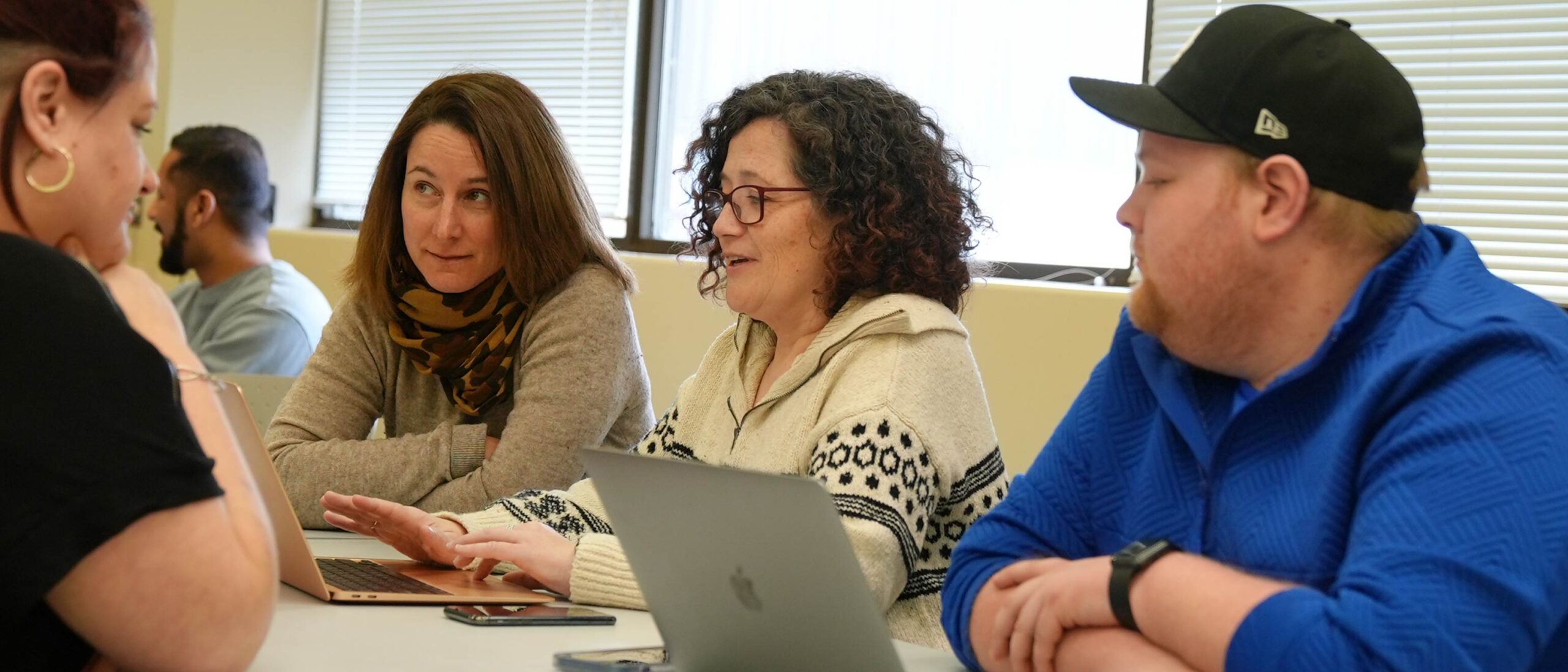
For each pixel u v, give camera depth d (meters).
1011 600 1.12
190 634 0.92
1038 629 1.07
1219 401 1.18
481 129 2.19
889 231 1.72
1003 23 3.66
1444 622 0.87
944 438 1.60
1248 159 1.06
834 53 3.91
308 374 2.34
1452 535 0.90
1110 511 1.27
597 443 2.20
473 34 4.60
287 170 4.82
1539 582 0.88
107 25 1.00
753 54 4.07
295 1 4.80
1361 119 1.05
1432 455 0.94
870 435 1.55
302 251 4.48
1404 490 0.94
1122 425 1.28
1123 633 1.01
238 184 3.63
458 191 2.21
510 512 1.79
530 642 1.25
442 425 2.18
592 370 2.20
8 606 0.87
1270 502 1.08
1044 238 3.59
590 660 1.14
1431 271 1.07
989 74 3.67
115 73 1.01
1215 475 1.14
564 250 2.25
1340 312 1.08
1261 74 1.05
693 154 1.96
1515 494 0.90
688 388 1.93
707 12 4.15
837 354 1.66
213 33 4.57
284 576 1.49
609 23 4.33
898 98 1.81
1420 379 0.98
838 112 1.74
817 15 3.94
